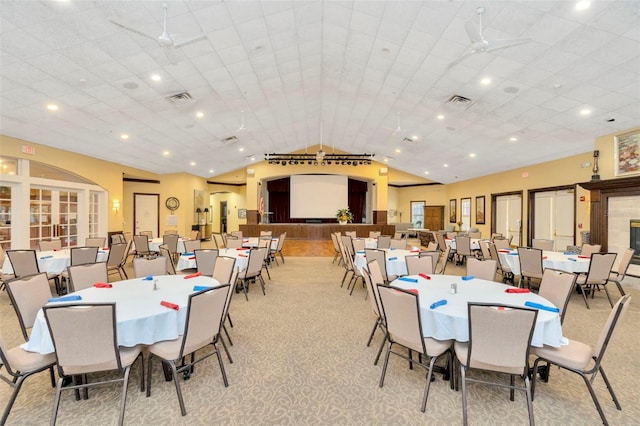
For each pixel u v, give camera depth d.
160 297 2.56
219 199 17.61
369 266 3.34
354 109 8.64
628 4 3.26
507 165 10.19
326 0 4.32
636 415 2.11
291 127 10.48
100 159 8.89
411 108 7.46
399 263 4.65
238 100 7.18
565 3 3.41
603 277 4.44
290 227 13.65
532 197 9.65
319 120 10.48
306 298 4.84
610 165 6.39
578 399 2.29
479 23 3.51
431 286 2.93
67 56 4.25
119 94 5.58
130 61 4.65
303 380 2.52
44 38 3.83
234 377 2.56
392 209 17.61
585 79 4.70
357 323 3.78
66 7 3.40
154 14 3.78
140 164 10.35
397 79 6.21
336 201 14.91
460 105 6.50
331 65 6.38
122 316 2.13
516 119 6.62
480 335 1.97
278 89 7.20
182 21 4.05
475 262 3.71
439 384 2.47
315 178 14.84
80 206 8.39
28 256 4.36
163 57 4.69
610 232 6.39
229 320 3.60
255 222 14.14
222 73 5.73
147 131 7.68
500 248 6.71
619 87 4.72
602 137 6.55
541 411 2.15
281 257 8.42
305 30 5.00
